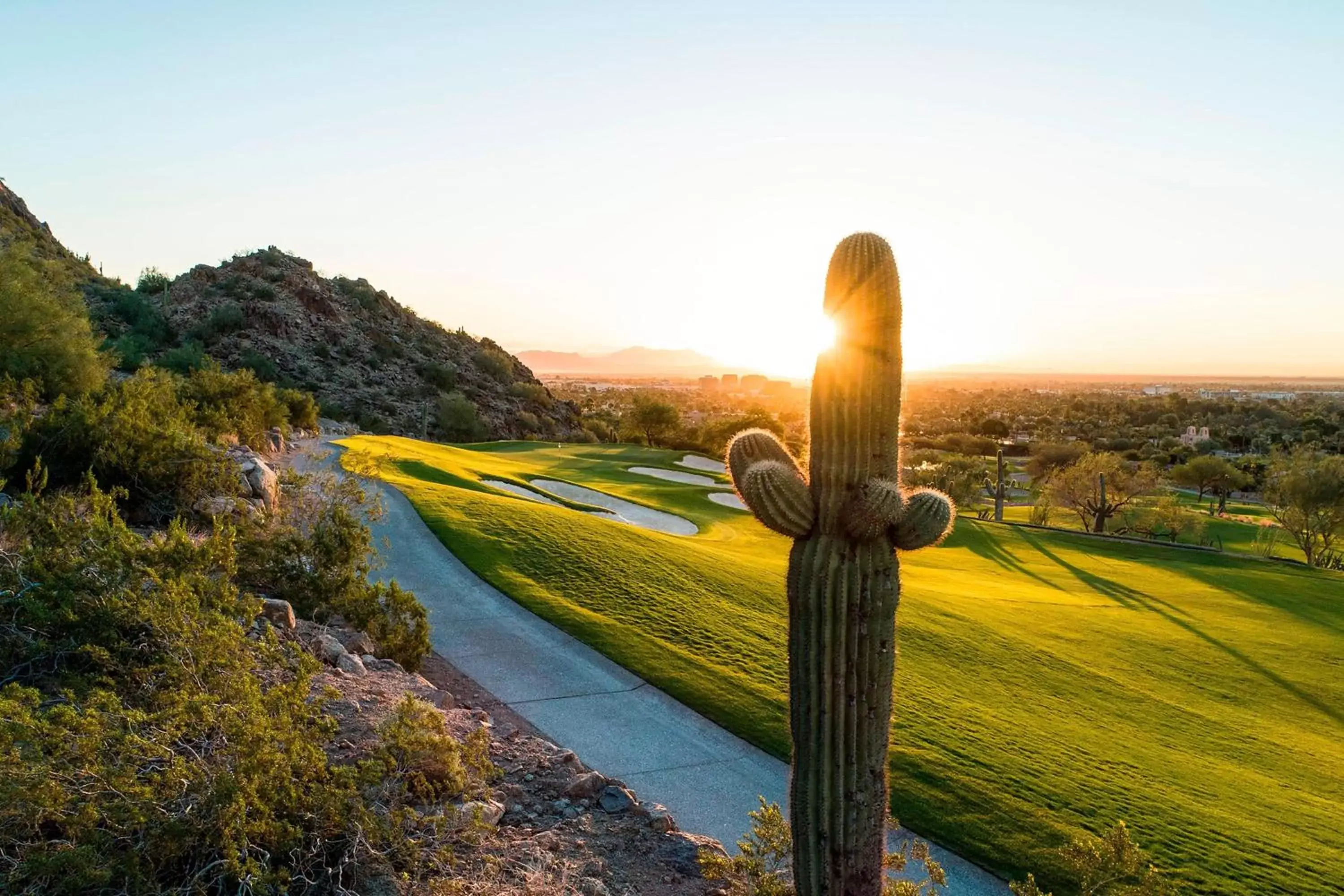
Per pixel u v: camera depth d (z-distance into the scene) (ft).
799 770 18.13
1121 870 20.81
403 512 74.69
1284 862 33.58
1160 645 76.33
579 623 51.60
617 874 21.47
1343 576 127.44
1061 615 84.12
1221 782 43.01
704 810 31.89
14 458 44.80
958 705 48.32
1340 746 54.80
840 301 17.66
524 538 69.97
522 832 22.63
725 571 72.38
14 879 14.29
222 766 17.69
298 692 20.97
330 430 191.11
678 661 47.37
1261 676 69.92
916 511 17.11
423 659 42.34
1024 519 213.66
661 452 222.89
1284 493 151.74
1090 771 40.50
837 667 17.47
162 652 22.53
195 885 15.49
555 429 319.06
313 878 17.46
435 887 17.83
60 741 16.60
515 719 37.86
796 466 18.98
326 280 322.55
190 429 55.21
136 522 45.57
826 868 17.65
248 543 39.55
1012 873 30.37
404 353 298.56
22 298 77.82
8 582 24.14
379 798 20.04
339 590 39.65
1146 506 183.62
